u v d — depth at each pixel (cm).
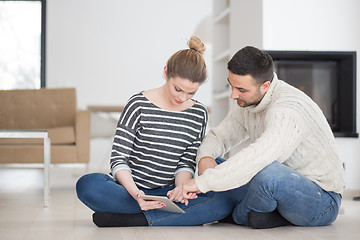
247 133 243
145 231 208
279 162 210
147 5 785
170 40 788
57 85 761
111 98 776
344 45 411
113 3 777
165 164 218
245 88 205
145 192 220
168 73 203
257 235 200
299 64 418
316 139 210
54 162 444
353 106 409
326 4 410
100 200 212
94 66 773
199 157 225
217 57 571
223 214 224
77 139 448
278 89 212
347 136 396
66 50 769
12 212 279
